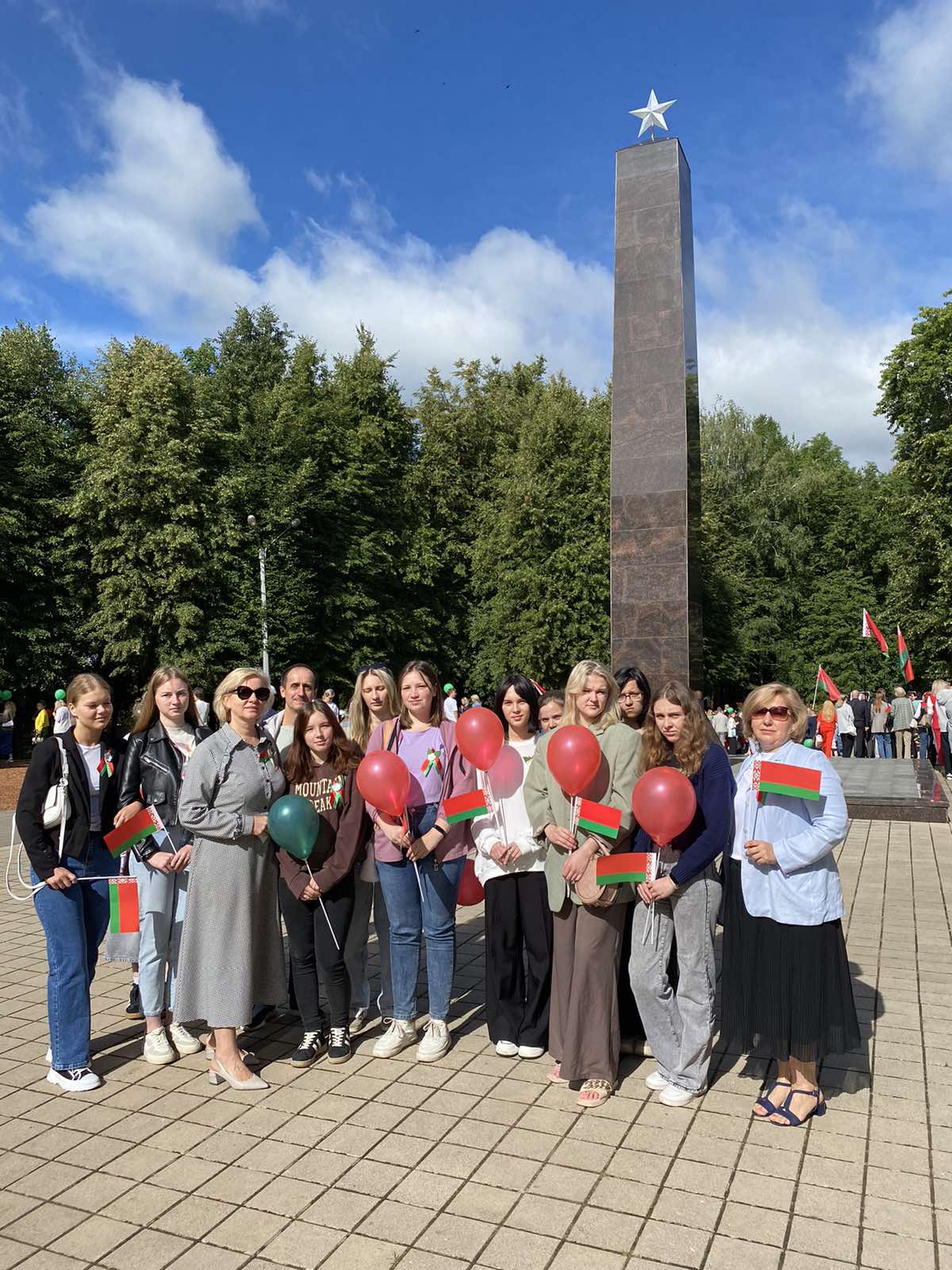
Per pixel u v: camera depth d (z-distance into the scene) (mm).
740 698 40562
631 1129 3857
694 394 11047
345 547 30812
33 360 28625
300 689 5566
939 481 27672
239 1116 4059
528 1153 3666
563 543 30125
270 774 4602
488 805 4746
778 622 39938
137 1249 3098
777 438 53094
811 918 3768
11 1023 5305
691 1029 4078
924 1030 4898
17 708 27719
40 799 4453
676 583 10484
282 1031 5121
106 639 26266
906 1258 2959
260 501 28266
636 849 4219
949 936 6668
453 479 37156
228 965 4352
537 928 4703
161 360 27062
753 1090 4238
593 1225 3162
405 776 4570
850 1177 3447
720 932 7035
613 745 4367
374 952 6527
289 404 30406
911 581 29031
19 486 26375
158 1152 3750
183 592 26328
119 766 4762
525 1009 4754
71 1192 3463
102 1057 4785
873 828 11648
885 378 29516
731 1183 3410
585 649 29562
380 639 31750
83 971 4473
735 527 39688
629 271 10805
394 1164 3598
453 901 4832
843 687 38875
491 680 33219
